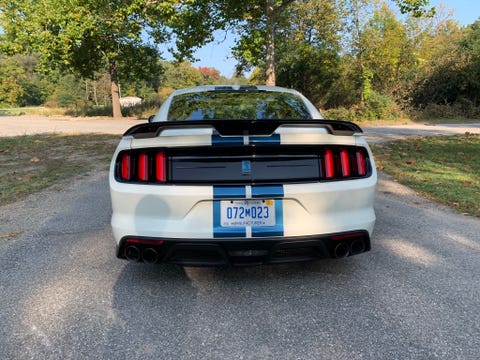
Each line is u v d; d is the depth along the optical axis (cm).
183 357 222
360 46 2480
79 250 377
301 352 226
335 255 291
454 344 232
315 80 2858
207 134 270
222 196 270
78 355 224
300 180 279
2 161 885
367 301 282
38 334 243
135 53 3031
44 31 2391
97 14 2370
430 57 2798
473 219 473
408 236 414
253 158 276
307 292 297
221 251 276
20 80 9438
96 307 275
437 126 1853
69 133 1556
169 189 273
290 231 277
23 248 382
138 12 2356
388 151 991
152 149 278
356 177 293
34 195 586
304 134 277
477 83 2403
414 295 291
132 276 324
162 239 274
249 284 311
